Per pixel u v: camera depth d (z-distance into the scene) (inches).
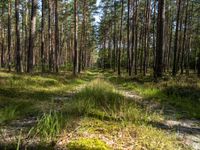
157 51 796.0
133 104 374.9
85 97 378.0
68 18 2132.1
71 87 653.9
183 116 364.2
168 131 273.9
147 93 570.3
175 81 679.1
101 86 477.1
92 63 4466.0
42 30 1145.4
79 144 195.3
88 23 2186.3
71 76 982.4
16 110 326.3
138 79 870.4
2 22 1822.1
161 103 464.4
